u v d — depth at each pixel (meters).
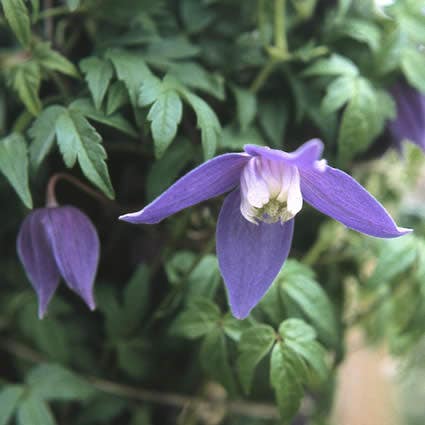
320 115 0.35
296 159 0.25
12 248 0.38
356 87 0.34
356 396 0.55
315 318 0.33
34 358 0.37
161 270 0.37
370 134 0.34
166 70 0.33
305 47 0.35
